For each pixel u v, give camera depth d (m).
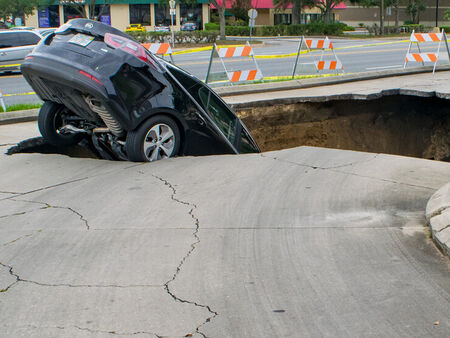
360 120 13.49
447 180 5.92
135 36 39.78
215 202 5.56
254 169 6.69
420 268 3.98
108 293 3.73
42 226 5.03
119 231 4.86
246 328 3.27
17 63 22.28
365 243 4.43
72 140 8.05
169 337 3.19
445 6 80.38
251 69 15.72
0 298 3.69
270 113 12.46
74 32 6.82
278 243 4.50
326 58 25.39
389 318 3.34
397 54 27.94
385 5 62.03
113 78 6.58
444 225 4.41
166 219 5.13
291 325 3.29
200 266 4.12
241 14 67.56
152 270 4.07
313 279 3.87
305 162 6.92
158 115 7.12
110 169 6.89
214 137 7.72
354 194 5.59
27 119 10.48
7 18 49.53
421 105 13.90
